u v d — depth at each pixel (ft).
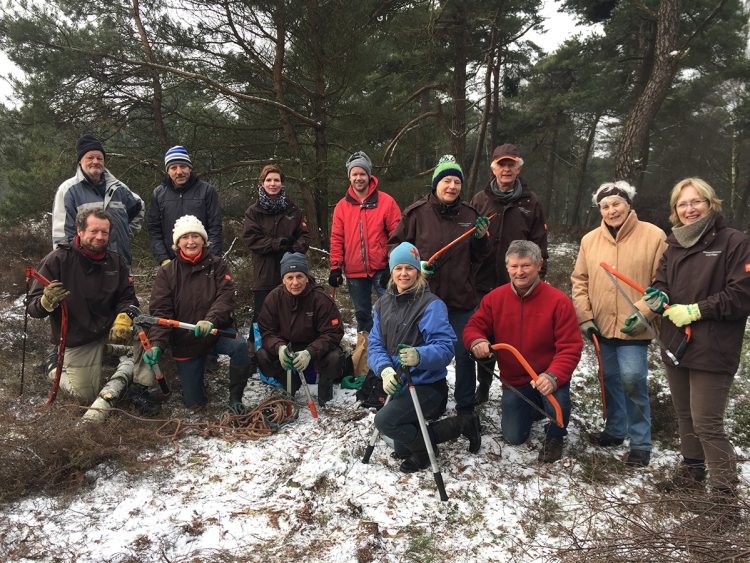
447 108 48.16
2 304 19.97
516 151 12.49
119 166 25.55
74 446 10.31
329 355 13.00
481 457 11.32
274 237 14.97
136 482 10.18
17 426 10.66
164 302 12.71
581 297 11.73
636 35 61.31
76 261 12.34
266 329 13.28
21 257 27.66
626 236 11.16
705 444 9.16
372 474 10.55
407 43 35.01
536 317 11.01
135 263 24.26
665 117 73.10
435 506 9.70
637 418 11.15
